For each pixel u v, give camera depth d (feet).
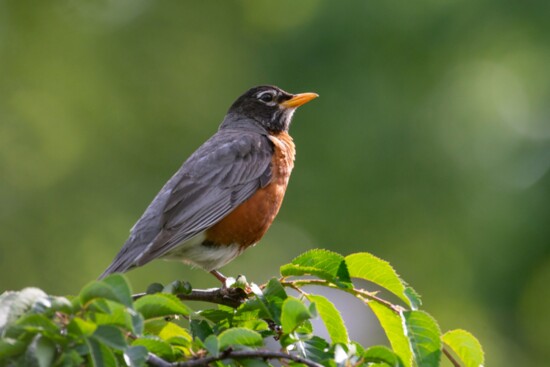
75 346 14.39
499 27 43.75
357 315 48.62
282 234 46.01
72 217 50.83
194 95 54.13
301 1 47.75
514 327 43.52
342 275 17.94
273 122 32.63
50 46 55.72
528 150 43.60
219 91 53.16
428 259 44.32
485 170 43.75
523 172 43.45
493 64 44.06
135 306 15.67
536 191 42.70
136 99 54.54
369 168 44.45
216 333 17.79
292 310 15.89
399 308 17.25
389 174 44.39
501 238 42.78
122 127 53.72
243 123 32.48
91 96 54.54
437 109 44.16
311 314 15.64
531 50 43.60
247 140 29.07
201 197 27.20
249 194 27.94
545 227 42.19
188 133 53.16
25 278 48.75
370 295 17.67
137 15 56.49
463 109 44.04
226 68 53.21
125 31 56.08
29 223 50.34
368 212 44.70
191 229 26.55
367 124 44.16
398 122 44.16
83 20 56.49
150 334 16.98
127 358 14.64
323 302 17.81
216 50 54.08
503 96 44.24
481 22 44.04
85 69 55.36
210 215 27.04
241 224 27.55
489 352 43.50
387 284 18.01
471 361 16.96
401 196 44.39
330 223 45.06
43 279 48.78
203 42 54.90
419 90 44.21
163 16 56.29
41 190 51.39
